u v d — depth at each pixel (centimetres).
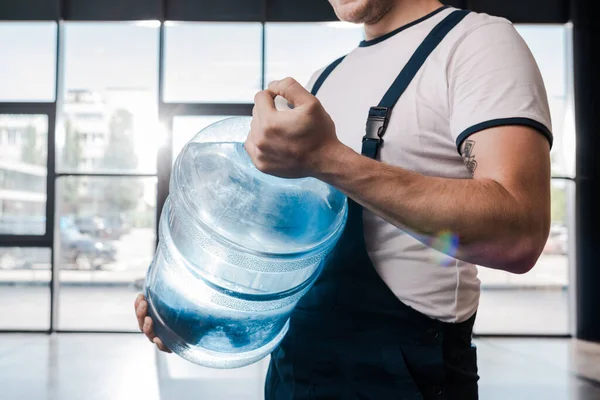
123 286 661
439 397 74
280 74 647
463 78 69
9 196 629
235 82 645
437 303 74
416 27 84
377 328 76
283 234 62
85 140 652
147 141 654
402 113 76
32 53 641
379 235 76
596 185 645
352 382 77
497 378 432
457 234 54
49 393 373
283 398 85
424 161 75
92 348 516
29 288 634
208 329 68
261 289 64
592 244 639
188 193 65
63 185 651
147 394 372
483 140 62
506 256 55
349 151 55
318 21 640
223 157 65
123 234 658
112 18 641
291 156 54
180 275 67
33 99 640
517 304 672
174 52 643
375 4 86
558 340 604
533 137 60
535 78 65
